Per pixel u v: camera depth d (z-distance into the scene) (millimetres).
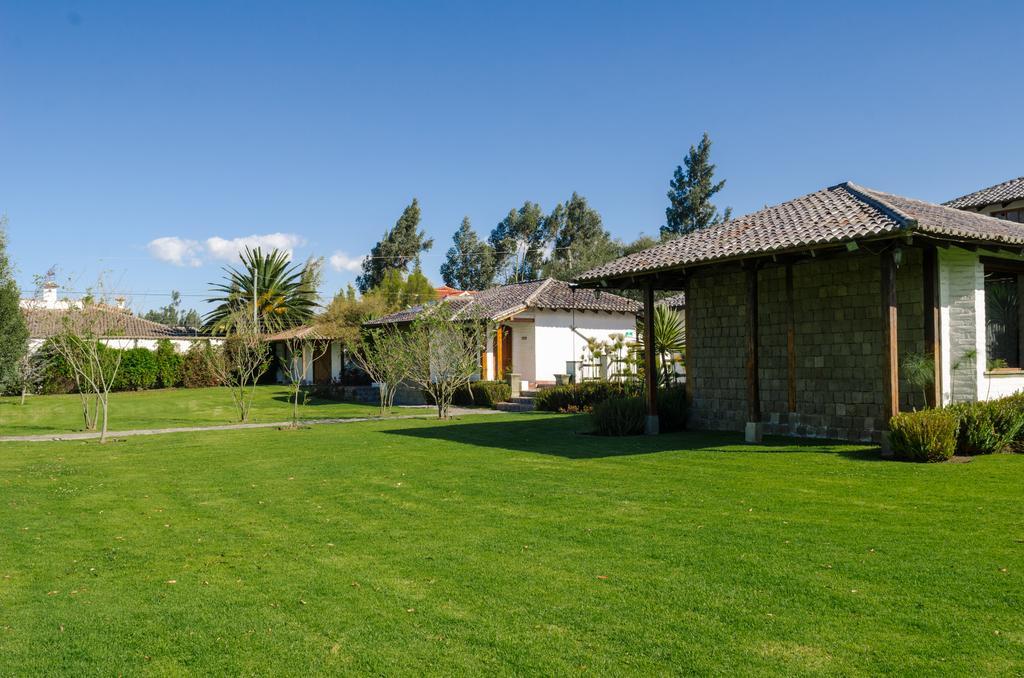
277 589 6262
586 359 30141
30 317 33188
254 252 52219
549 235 79500
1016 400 12305
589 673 4531
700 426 17062
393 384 26344
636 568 6434
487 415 23969
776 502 8750
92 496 10750
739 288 16328
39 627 5562
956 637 4828
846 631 4980
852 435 14086
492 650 4906
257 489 10922
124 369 40156
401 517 8758
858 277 14008
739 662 4590
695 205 63344
